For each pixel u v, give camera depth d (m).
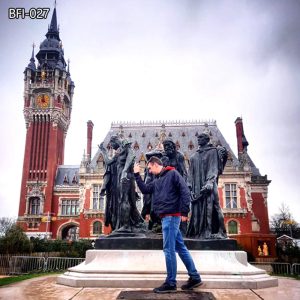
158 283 7.34
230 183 59.28
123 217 9.57
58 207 70.50
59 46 85.88
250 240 31.94
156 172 6.34
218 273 7.79
